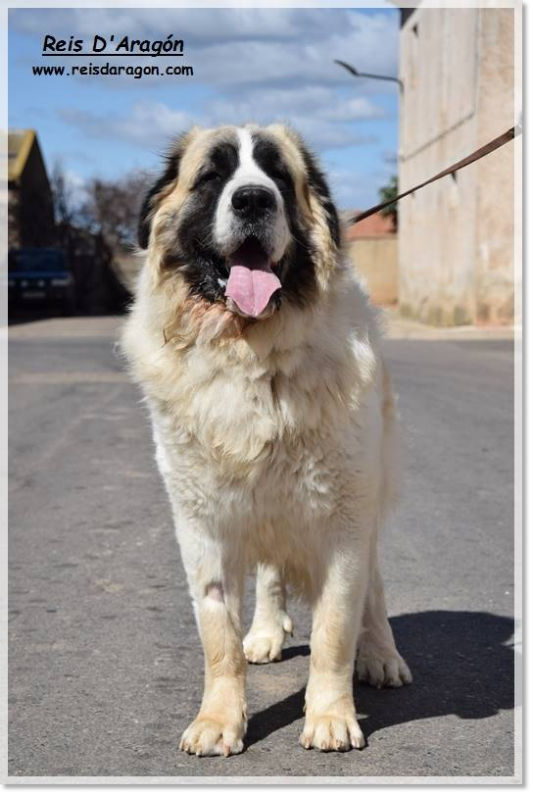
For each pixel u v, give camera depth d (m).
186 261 4.40
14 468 10.27
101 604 6.12
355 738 4.21
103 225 46.50
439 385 15.86
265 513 4.31
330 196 4.55
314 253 4.40
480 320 26.16
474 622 5.72
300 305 4.25
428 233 30.84
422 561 6.86
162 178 4.65
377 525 4.88
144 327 4.48
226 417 4.15
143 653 5.32
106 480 9.67
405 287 34.78
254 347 4.13
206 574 4.38
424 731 4.37
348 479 4.22
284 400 4.13
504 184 25.45
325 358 4.21
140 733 4.39
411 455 10.48
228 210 4.18
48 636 5.58
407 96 33.94
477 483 9.22
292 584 4.73
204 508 4.34
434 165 30.00
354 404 4.20
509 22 24.86
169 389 4.27
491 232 25.69
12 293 36.25
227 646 4.36
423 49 31.38
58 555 7.17
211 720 4.24
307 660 5.29
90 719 4.52
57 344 24.77
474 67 25.36
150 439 11.85
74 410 14.19
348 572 4.30
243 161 4.39
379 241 40.41
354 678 4.98
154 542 7.50
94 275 41.56
